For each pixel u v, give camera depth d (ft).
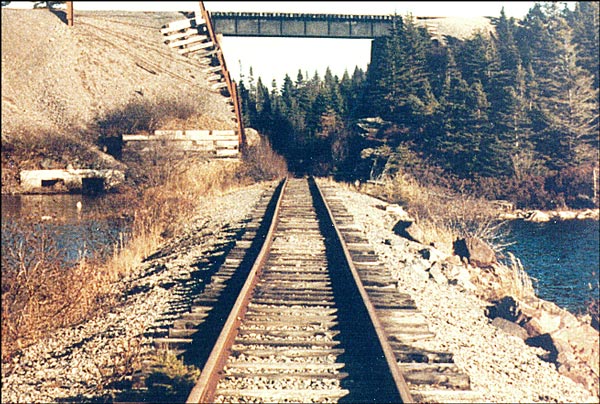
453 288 42.55
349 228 58.44
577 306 50.21
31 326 34.47
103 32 203.10
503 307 35.86
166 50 208.64
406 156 145.48
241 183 121.70
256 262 40.63
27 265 39.78
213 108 174.91
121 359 26.96
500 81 159.74
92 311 39.19
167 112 157.38
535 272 66.03
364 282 38.83
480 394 22.38
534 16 188.03
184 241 63.46
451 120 151.12
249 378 23.72
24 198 105.70
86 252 56.80
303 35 222.07
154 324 32.83
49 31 190.08
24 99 157.38
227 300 34.94
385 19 221.46
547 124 152.97
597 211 130.00
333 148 184.75
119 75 180.34
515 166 145.18
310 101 256.73
